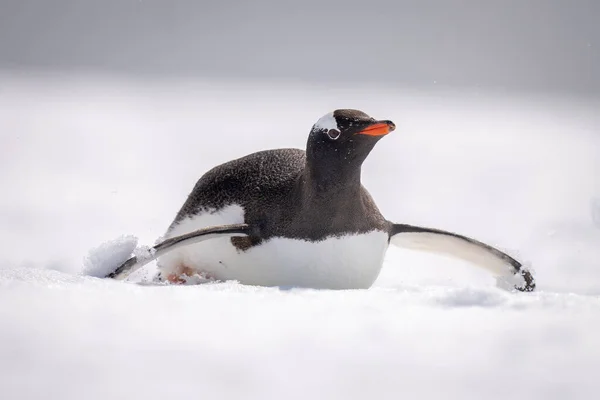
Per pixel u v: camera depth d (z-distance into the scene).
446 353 4.70
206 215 8.30
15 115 42.59
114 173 24.30
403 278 10.09
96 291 5.91
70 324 4.90
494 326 5.27
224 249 7.94
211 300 5.87
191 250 8.16
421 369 4.42
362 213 7.77
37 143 31.67
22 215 15.84
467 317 5.52
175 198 19.36
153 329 4.92
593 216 13.20
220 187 8.30
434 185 23.61
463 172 27.42
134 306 5.47
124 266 7.66
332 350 4.70
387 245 8.38
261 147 32.00
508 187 23.69
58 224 15.01
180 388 3.98
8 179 21.88
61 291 5.79
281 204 7.77
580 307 5.85
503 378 4.31
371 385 4.16
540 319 5.47
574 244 13.82
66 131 36.78
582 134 43.31
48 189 20.25
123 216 16.39
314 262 7.66
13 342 4.52
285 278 7.74
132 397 3.84
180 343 4.68
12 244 12.60
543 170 28.41
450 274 10.60
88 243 13.10
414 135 40.72
